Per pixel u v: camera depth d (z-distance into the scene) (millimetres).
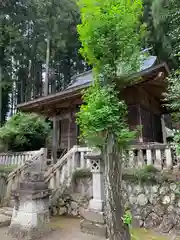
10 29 15281
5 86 16672
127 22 2188
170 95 4270
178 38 5141
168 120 9656
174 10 5355
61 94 5957
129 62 2244
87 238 3064
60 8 17547
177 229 3246
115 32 2160
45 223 3346
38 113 7715
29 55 18875
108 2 2199
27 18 17297
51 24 17250
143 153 4230
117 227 1971
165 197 3557
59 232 3332
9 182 5195
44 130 9859
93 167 3604
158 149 3996
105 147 2121
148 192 3742
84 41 2281
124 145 2223
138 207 3758
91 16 2203
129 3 2240
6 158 7023
